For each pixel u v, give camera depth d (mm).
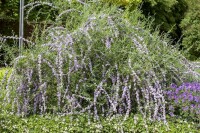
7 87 4023
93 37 4098
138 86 3980
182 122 3775
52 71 3959
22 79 3994
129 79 3943
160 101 3836
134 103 3996
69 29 4453
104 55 4008
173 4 14438
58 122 3697
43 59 3957
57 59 3898
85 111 3887
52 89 4000
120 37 4344
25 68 3994
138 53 4062
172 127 3697
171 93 3992
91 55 4020
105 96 3869
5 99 4055
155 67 4082
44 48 4055
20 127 3750
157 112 3852
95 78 3965
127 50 4137
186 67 4559
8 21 10984
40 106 3965
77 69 3877
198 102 3822
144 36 4508
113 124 3697
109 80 4004
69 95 3920
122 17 4551
